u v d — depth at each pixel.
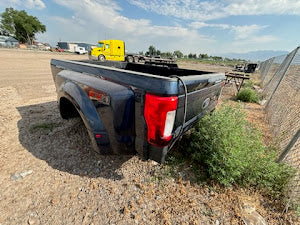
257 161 1.91
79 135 2.64
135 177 1.90
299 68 3.74
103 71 1.72
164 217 1.46
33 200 1.52
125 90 1.47
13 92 4.80
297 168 1.94
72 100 1.84
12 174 1.79
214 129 2.05
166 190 1.75
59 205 1.50
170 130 1.40
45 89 5.42
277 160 2.15
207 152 2.01
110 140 1.63
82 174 1.88
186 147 2.37
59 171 1.90
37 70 8.80
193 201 1.63
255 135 2.36
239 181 1.85
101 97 1.57
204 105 2.15
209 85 2.03
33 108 3.67
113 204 1.55
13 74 7.35
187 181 1.88
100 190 1.69
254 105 5.38
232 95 6.68
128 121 1.50
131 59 20.03
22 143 2.36
